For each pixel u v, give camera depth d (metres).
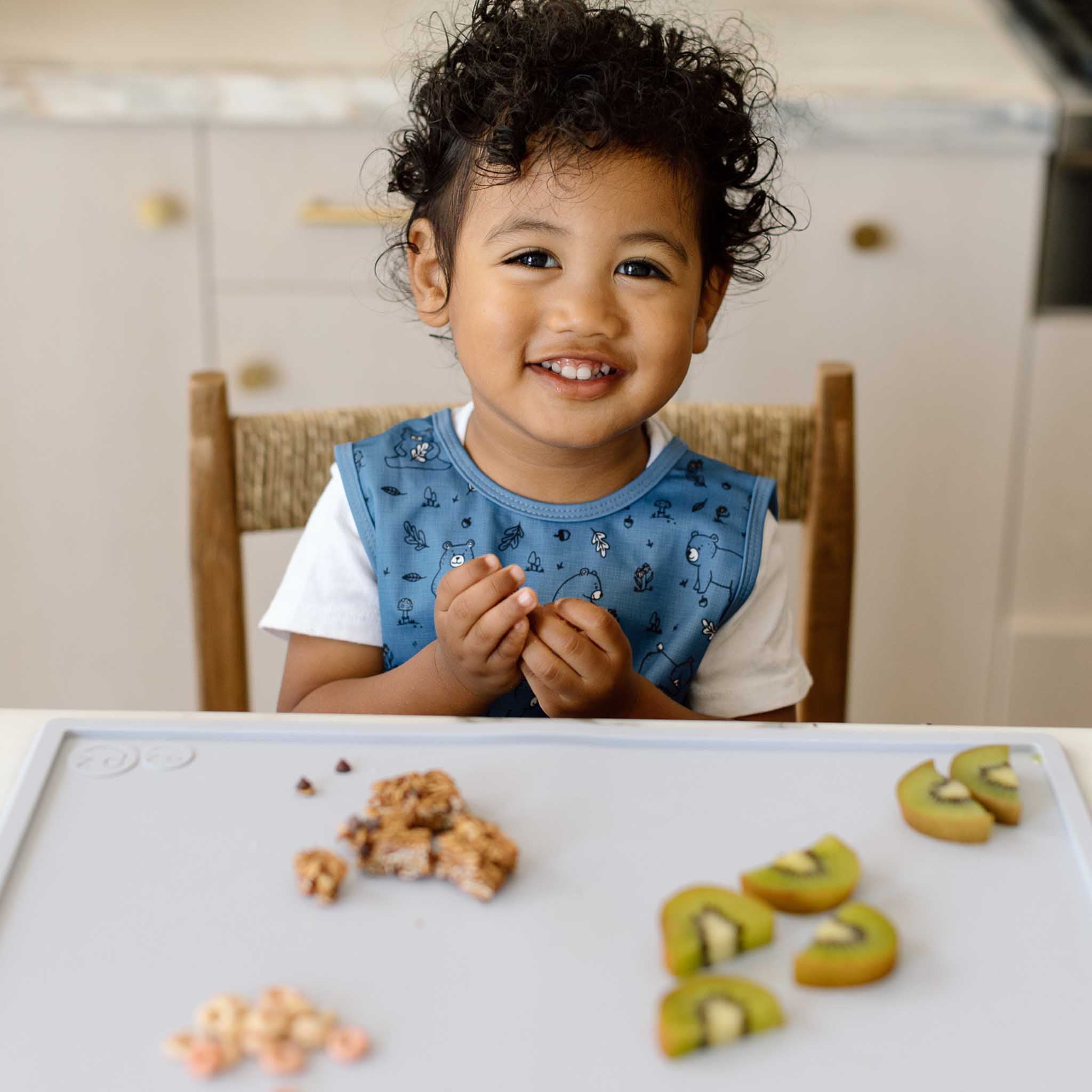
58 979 0.46
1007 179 1.56
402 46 1.56
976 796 0.56
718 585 0.87
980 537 1.73
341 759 0.58
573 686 0.70
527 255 0.75
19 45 1.52
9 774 0.57
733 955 0.48
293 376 1.61
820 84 1.51
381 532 0.87
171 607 1.73
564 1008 0.46
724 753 0.60
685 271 0.77
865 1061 0.44
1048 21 1.78
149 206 1.51
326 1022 0.44
